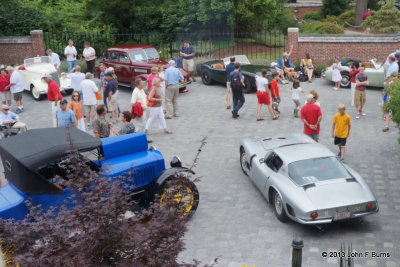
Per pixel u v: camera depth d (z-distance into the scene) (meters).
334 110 15.86
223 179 11.02
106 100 15.79
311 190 8.41
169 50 26.52
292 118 15.32
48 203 7.83
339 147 11.67
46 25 27.84
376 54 21.70
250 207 9.62
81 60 23.95
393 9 25.66
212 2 25.33
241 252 8.05
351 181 8.66
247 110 16.42
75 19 28.78
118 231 4.68
